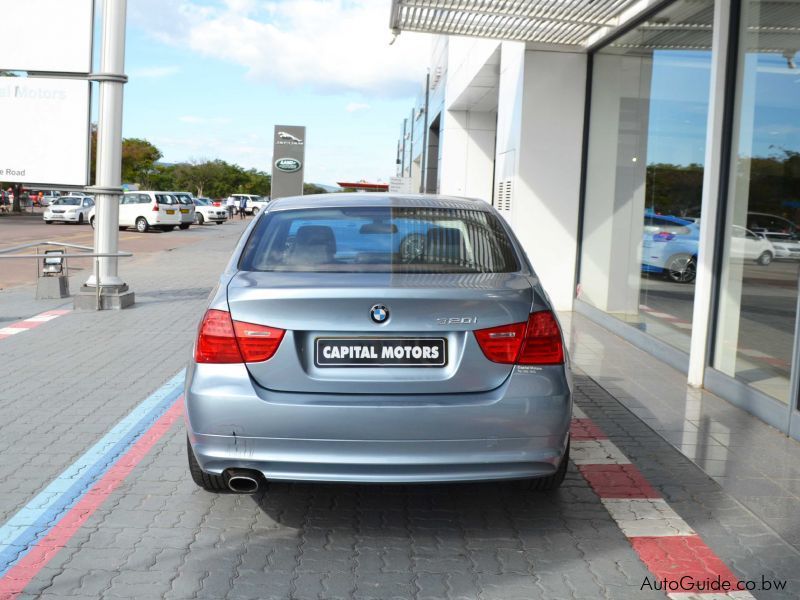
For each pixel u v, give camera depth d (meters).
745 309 6.13
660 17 8.45
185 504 4.09
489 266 3.88
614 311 9.66
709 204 6.64
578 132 10.98
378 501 4.15
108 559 3.44
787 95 5.62
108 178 10.91
